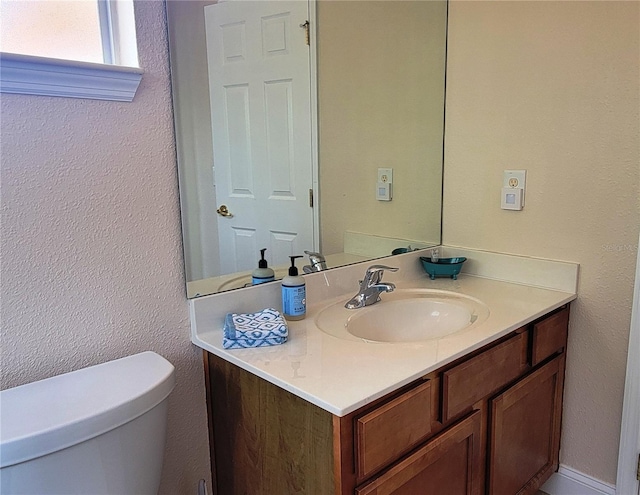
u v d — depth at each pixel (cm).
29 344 109
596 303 167
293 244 163
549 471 177
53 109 107
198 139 135
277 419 118
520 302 161
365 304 160
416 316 167
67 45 115
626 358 163
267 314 139
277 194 157
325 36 172
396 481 112
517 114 175
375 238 186
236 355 121
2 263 104
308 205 167
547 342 160
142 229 124
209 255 139
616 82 153
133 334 125
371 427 103
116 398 100
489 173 185
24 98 103
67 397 100
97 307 118
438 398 123
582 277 168
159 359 118
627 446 166
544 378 162
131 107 119
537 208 175
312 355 121
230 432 135
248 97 150
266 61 153
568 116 163
